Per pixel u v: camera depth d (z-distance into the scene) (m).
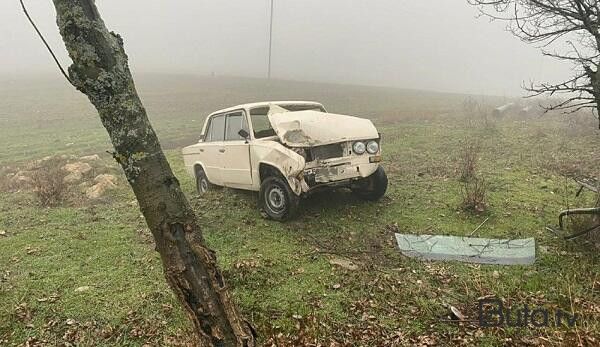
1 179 11.09
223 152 7.53
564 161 10.03
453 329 3.85
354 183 6.94
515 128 14.97
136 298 4.50
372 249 5.65
